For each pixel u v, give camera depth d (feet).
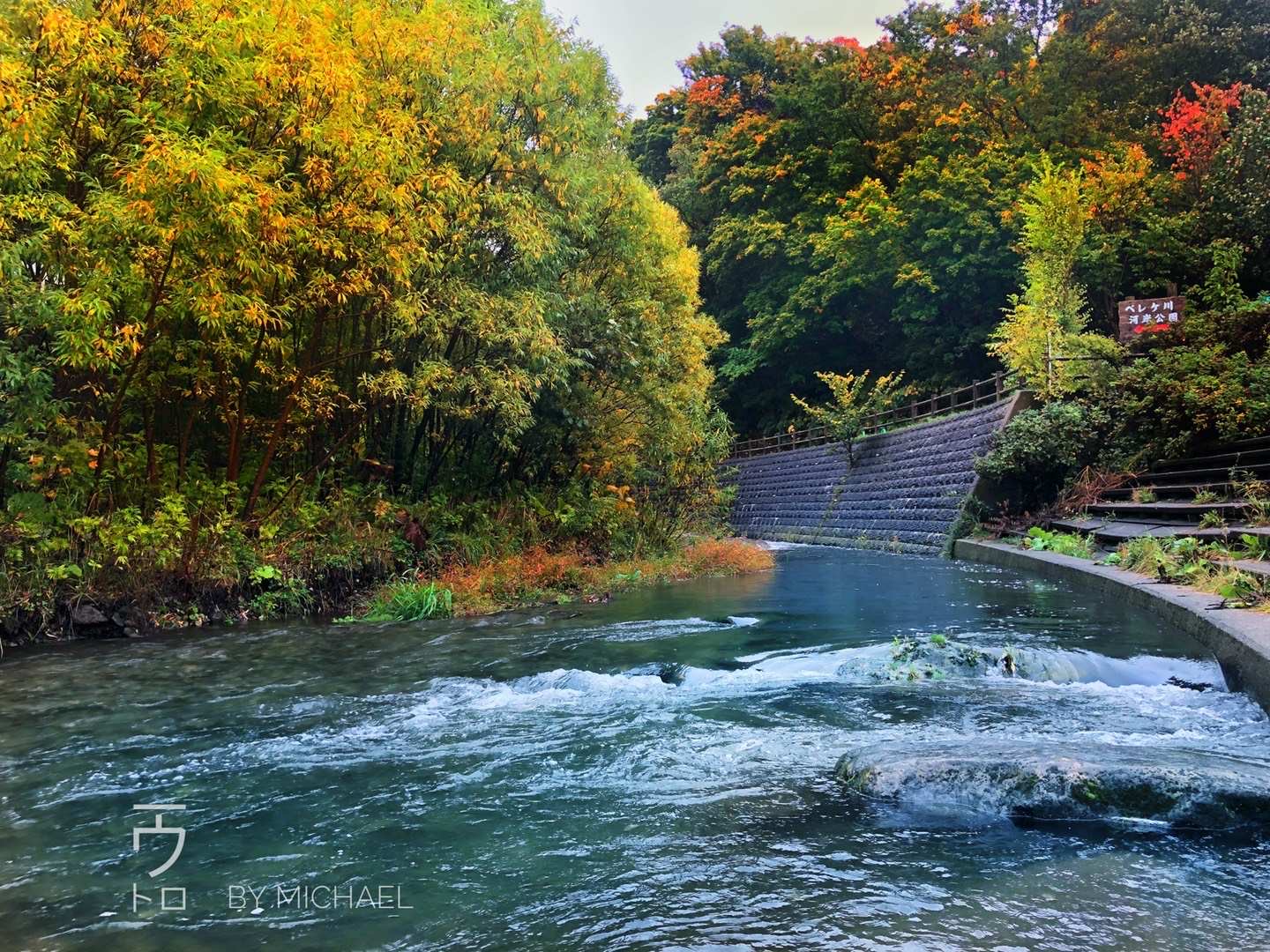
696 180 122.83
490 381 34.17
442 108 34.17
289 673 19.93
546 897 8.27
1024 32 102.17
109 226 22.72
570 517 42.88
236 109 26.12
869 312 99.14
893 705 15.49
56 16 22.66
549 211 38.78
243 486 33.42
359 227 27.30
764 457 103.30
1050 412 51.16
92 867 9.20
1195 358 45.42
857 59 107.76
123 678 19.57
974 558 48.85
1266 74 82.17
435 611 30.19
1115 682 17.25
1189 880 8.36
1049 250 62.64
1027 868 8.66
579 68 40.57
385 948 7.37
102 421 29.30
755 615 27.76
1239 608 20.62
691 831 9.85
